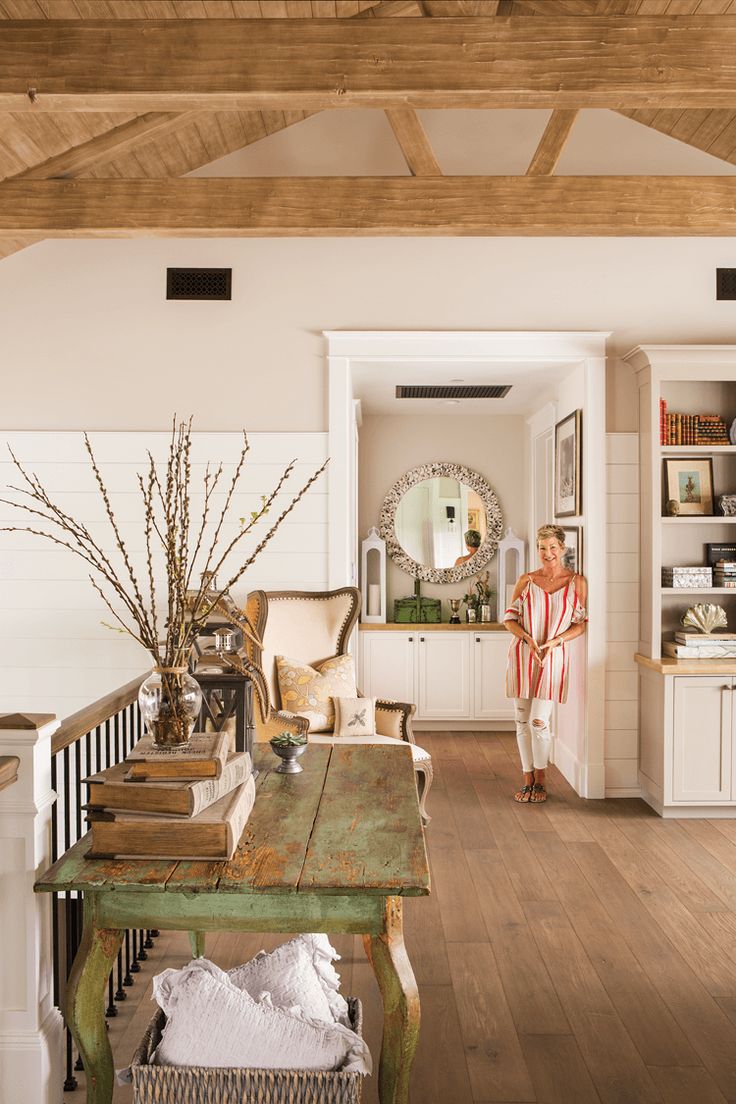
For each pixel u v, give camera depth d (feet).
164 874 5.66
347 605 15.10
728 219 11.96
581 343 16.03
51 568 15.74
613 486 16.17
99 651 15.70
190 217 12.17
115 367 15.78
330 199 12.09
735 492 16.39
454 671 21.63
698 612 15.53
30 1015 6.46
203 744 6.31
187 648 6.43
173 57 9.20
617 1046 8.11
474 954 9.95
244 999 5.30
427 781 13.25
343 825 6.64
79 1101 7.34
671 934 10.46
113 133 12.83
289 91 9.21
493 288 15.96
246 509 15.76
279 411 15.83
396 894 5.48
